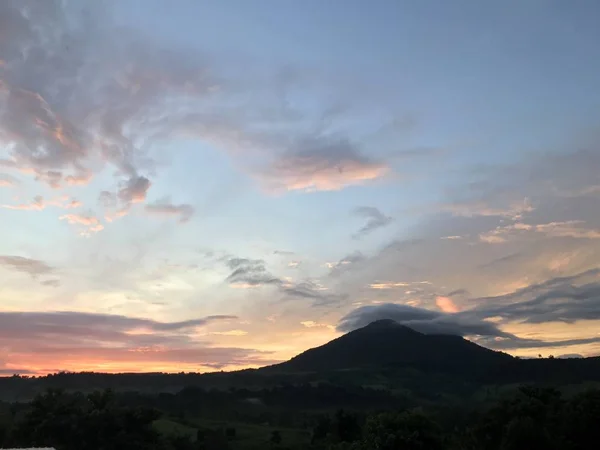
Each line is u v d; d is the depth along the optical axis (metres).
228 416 161.25
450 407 165.88
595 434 61.66
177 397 176.25
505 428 63.19
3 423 72.94
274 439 117.12
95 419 71.75
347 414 93.56
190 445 96.75
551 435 62.09
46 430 69.88
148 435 75.31
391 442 55.31
